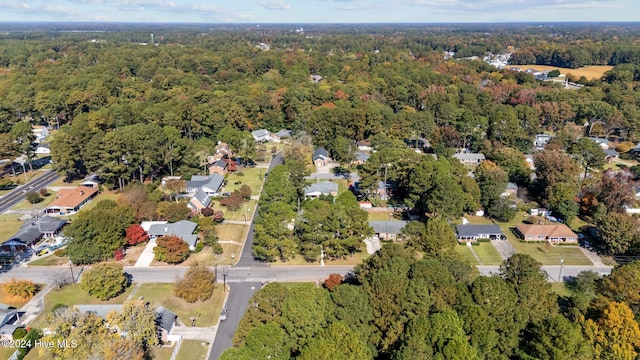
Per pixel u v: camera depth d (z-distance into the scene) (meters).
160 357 52.28
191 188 103.62
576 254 78.38
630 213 89.81
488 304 48.25
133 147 102.81
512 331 46.38
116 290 63.44
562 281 69.69
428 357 41.16
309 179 113.00
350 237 74.44
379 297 49.53
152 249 78.19
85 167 115.44
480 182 96.81
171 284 68.12
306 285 49.50
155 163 106.31
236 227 88.12
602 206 88.12
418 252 69.56
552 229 83.31
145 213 84.69
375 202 99.06
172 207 85.50
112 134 103.06
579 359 42.34
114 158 102.44
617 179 92.00
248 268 73.25
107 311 56.47
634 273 56.56
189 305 62.88
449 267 58.50
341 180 114.12
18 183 109.06
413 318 46.28
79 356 43.62
